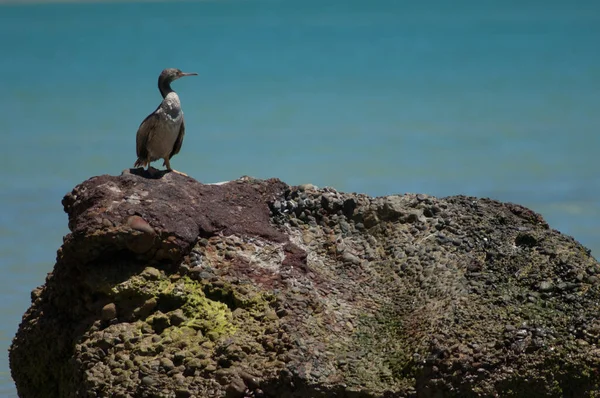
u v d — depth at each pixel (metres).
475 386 14.46
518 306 15.59
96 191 16.48
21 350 16.73
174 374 14.42
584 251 16.86
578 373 14.70
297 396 14.36
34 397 16.88
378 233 17.62
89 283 15.66
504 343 14.88
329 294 16.17
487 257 16.72
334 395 14.40
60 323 16.23
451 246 16.97
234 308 15.45
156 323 15.14
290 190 17.97
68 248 15.77
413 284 16.42
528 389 14.61
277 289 15.72
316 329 15.22
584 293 15.79
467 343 14.85
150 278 15.59
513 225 17.59
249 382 14.35
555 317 15.34
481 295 15.80
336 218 17.77
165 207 16.28
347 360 14.83
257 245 16.53
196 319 15.17
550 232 17.34
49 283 16.70
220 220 16.67
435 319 15.37
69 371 15.89
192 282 15.67
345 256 17.02
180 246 15.88
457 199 18.20
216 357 14.64
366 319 15.81
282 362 14.51
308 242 17.27
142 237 15.59
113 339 14.95
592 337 15.03
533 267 16.39
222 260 16.11
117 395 14.24
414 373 14.66
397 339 15.40
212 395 14.20
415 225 17.53
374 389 14.42
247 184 17.78
